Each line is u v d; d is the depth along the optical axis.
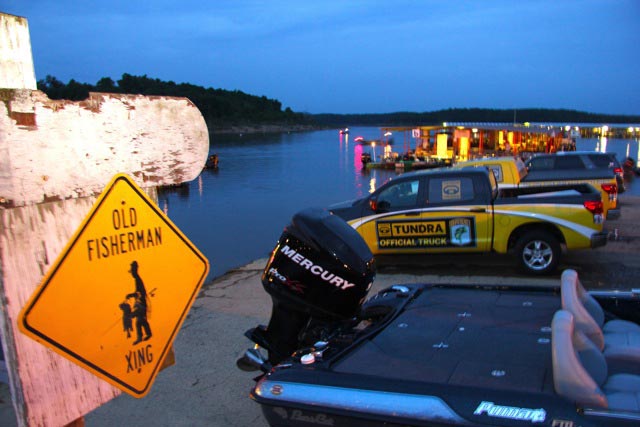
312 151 82.19
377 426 2.70
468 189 8.78
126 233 1.87
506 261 9.64
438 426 2.56
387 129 48.97
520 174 11.68
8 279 1.59
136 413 4.78
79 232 1.71
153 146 2.12
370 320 4.09
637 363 3.29
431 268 9.34
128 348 1.87
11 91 1.60
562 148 42.38
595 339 3.29
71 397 1.80
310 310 4.08
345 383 2.87
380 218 9.14
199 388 5.20
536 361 2.98
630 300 4.03
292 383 2.98
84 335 1.72
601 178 11.28
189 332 6.67
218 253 14.95
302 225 4.09
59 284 1.65
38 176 1.67
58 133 1.74
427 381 2.79
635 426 2.34
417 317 3.76
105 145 1.92
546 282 8.16
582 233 8.30
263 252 14.95
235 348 6.12
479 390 2.63
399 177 9.22
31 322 1.56
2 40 1.77
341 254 3.99
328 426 2.82
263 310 7.45
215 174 44.84
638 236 11.31
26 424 1.64
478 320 3.65
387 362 3.06
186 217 22.88
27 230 1.65
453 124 46.44
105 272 1.79
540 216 8.38
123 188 1.86
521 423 2.45
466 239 8.76
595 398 2.47
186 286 2.10
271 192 32.53
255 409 4.78
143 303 1.93
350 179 40.09
